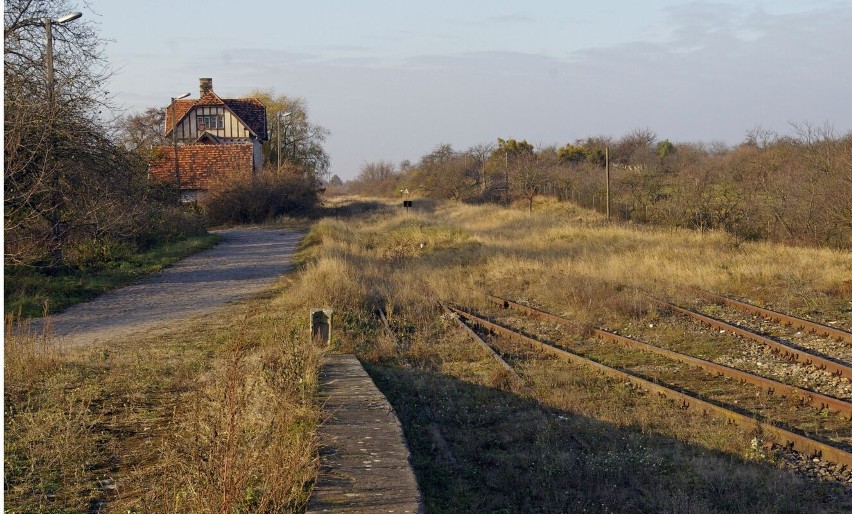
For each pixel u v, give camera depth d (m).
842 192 23.81
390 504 5.13
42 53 21.34
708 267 19.06
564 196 49.50
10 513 5.31
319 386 8.60
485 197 61.03
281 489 4.99
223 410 5.98
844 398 9.34
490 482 6.78
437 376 10.45
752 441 7.30
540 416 8.57
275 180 51.28
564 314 15.77
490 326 14.06
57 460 6.33
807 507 6.09
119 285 20.12
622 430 8.11
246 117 63.53
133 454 6.59
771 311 14.43
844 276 17.00
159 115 65.62
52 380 8.84
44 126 18.16
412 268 22.30
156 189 32.97
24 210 18.66
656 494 6.42
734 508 6.15
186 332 13.27
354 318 14.34
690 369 10.84
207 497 4.79
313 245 29.91
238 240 36.03
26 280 17.70
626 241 25.56
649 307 15.18
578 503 6.25
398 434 6.78
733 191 29.88
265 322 13.65
